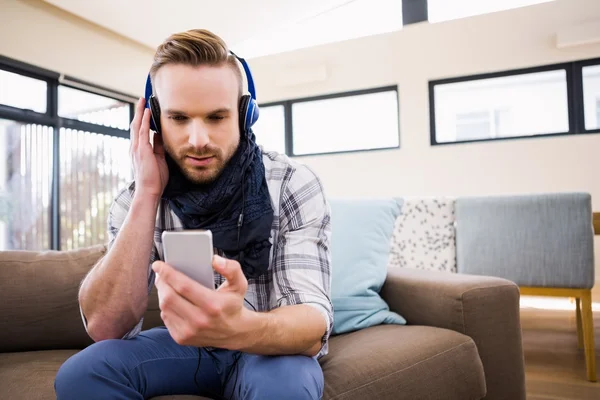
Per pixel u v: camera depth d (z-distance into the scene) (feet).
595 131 12.86
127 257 2.46
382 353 2.95
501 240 6.02
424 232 6.57
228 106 2.41
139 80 14.58
